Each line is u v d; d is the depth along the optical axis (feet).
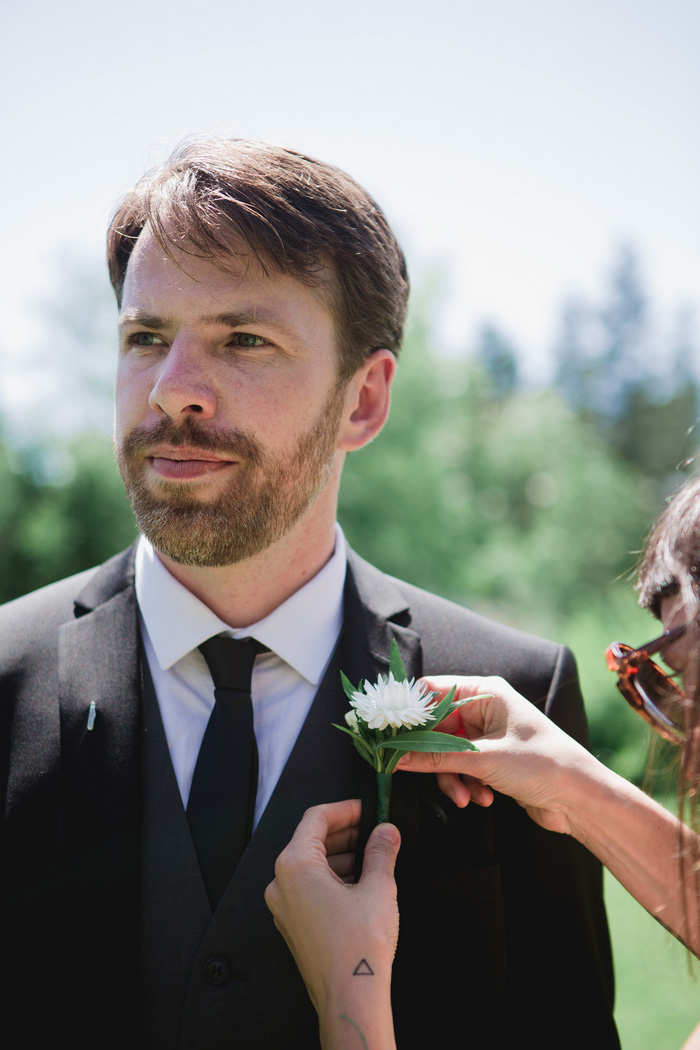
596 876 4.83
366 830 3.88
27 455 45.37
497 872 4.31
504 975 4.25
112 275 4.59
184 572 4.31
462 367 49.85
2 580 44.04
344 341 4.41
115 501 43.73
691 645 3.69
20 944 3.78
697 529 3.79
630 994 11.40
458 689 4.26
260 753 4.26
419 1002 4.10
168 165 4.15
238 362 3.98
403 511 44.47
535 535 59.72
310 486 4.26
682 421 121.90
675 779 4.07
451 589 46.09
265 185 4.02
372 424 4.84
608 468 64.49
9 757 4.07
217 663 4.19
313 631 4.48
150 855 3.88
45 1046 3.67
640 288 134.00
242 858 3.89
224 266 3.91
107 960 3.70
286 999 3.77
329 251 4.23
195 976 3.70
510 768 3.97
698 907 3.72
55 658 4.34
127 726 4.11
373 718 3.75
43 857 3.87
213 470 3.92
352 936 3.31
